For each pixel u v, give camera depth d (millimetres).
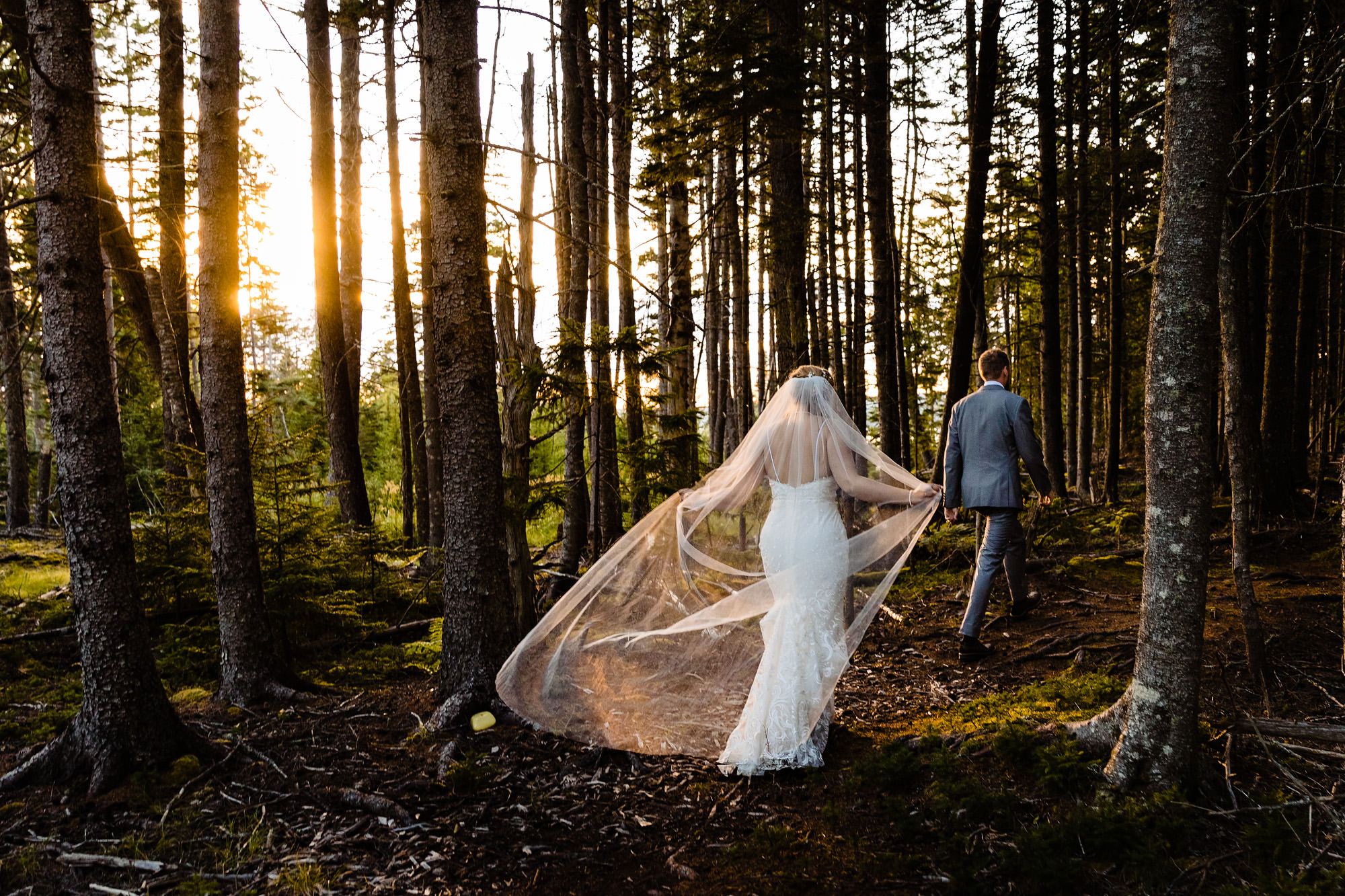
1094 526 8156
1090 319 12742
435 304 4449
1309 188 2738
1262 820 2816
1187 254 2832
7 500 15156
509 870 2912
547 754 3875
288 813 3346
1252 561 6262
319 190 9312
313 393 21422
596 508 7695
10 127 4137
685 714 3967
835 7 8586
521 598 5223
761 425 4027
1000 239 14094
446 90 4316
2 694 5113
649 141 8117
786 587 3803
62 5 3420
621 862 2967
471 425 4449
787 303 8305
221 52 4488
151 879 2889
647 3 9383
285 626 5664
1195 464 2908
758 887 2768
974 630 5176
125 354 15266
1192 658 2951
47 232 3438
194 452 6273
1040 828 2881
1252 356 7469
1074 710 4035
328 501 9625
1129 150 10688
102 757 3584
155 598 6234
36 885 2865
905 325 15656
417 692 4895
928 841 3000
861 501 4012
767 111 7805
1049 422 9562
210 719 4410
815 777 3537
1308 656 4312
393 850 3039
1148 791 2992
